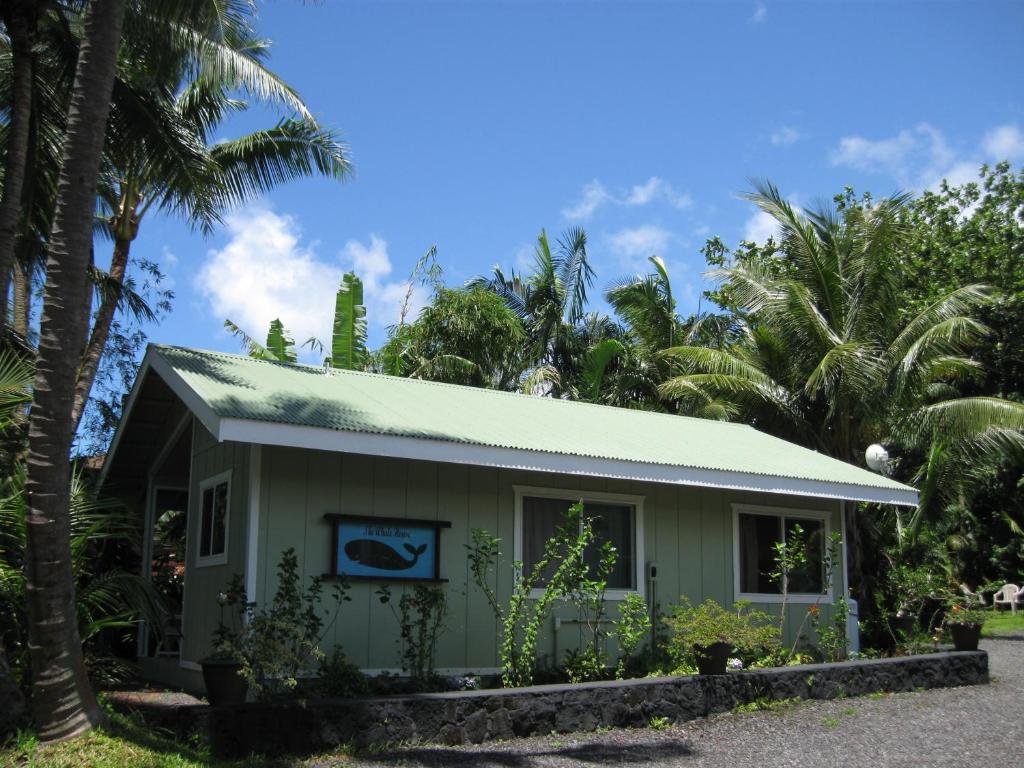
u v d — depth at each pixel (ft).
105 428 78.95
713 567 41.32
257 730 23.81
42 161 40.83
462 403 41.73
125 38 38.83
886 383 61.67
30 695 26.35
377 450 31.07
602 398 78.13
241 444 33.14
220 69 40.19
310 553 32.01
